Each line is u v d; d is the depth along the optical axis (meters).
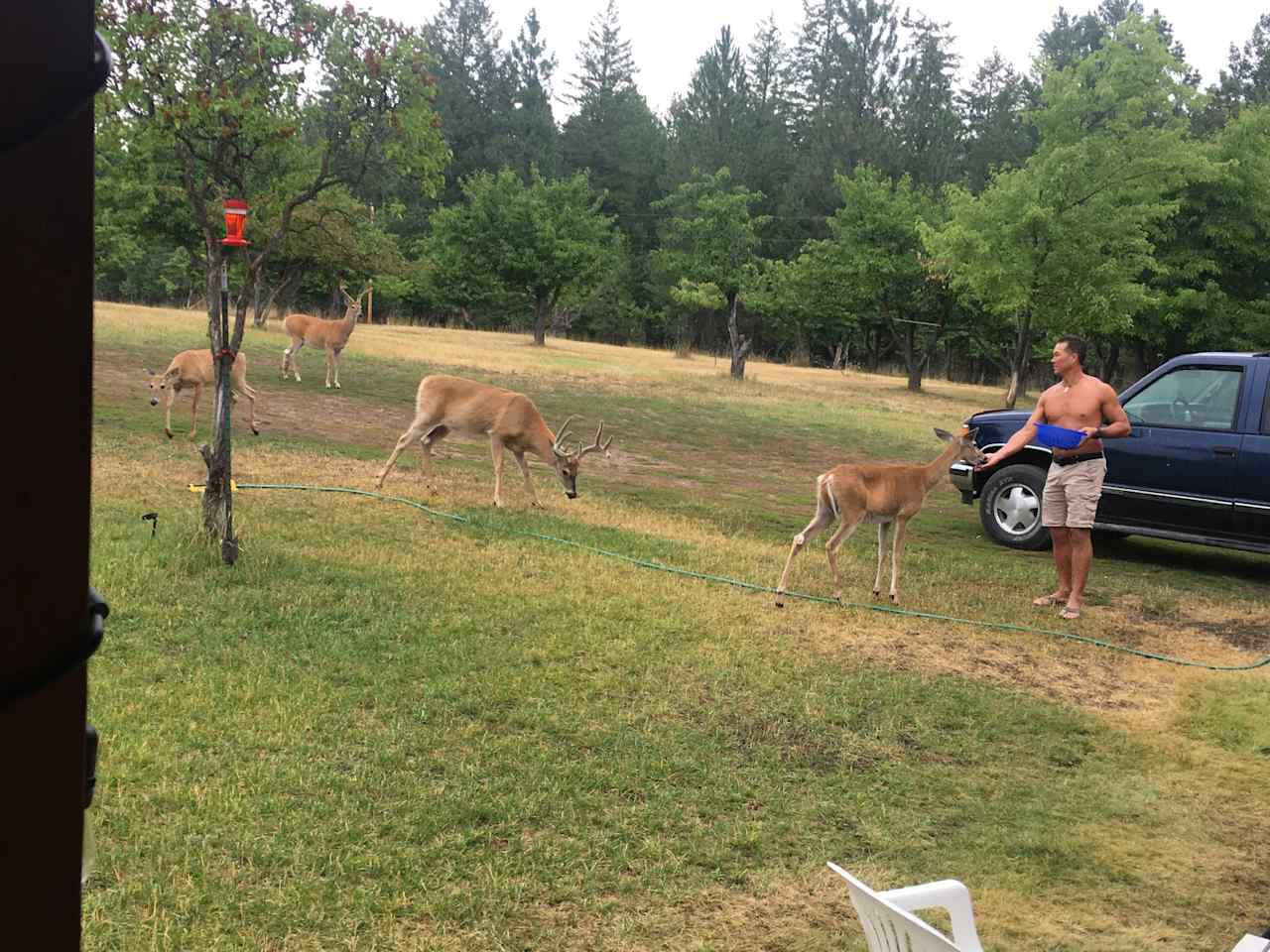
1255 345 36.34
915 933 2.49
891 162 62.81
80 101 0.82
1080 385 8.57
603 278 52.84
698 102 70.75
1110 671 7.42
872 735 5.82
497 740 5.20
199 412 14.84
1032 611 8.84
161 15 7.46
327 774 4.61
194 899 3.58
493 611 7.20
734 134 66.62
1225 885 4.47
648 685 6.17
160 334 23.86
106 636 5.97
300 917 3.59
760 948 3.74
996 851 4.64
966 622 8.27
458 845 4.19
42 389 0.84
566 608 7.44
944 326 43.97
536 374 26.59
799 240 62.75
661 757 5.22
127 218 30.12
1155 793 5.36
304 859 3.95
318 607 6.89
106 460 10.65
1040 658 7.56
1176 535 10.66
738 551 10.00
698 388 27.91
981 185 62.62
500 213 44.22
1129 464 10.80
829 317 54.53
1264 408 10.16
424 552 8.49
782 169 66.94
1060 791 5.31
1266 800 5.37
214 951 3.35
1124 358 48.94
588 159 72.81
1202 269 35.88
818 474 16.23
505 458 14.29
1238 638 8.64
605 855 4.27
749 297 34.62
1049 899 4.26
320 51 8.12
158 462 10.84
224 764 4.66
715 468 15.91
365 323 47.97
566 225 44.59
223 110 7.58
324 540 8.50
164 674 5.57
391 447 13.99
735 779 5.07
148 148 7.86
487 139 73.81
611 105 72.75
